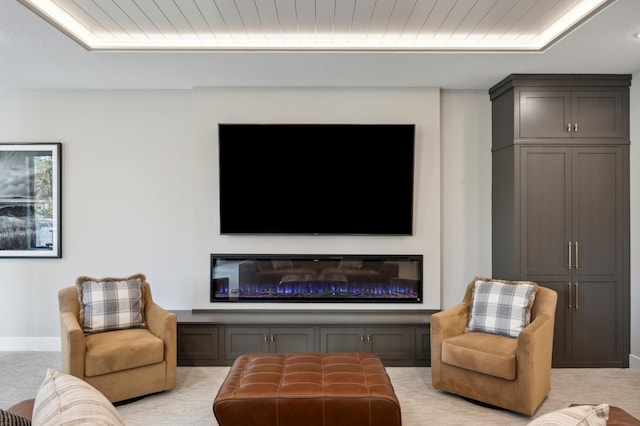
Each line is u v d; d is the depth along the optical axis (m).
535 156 3.87
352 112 4.29
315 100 4.29
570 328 3.86
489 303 3.44
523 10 2.88
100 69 3.74
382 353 3.92
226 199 4.22
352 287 4.34
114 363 3.01
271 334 3.90
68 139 4.38
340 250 4.31
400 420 2.34
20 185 4.35
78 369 2.93
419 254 4.30
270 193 4.23
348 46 3.31
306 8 2.84
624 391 3.35
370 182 4.21
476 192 4.41
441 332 3.30
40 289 4.38
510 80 3.88
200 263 4.31
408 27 3.15
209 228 4.31
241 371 2.72
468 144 4.41
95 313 3.39
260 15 2.95
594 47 3.22
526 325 3.27
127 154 4.41
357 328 3.91
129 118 4.40
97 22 3.04
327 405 2.33
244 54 3.38
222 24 3.09
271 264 4.35
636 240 3.79
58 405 1.31
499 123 4.19
